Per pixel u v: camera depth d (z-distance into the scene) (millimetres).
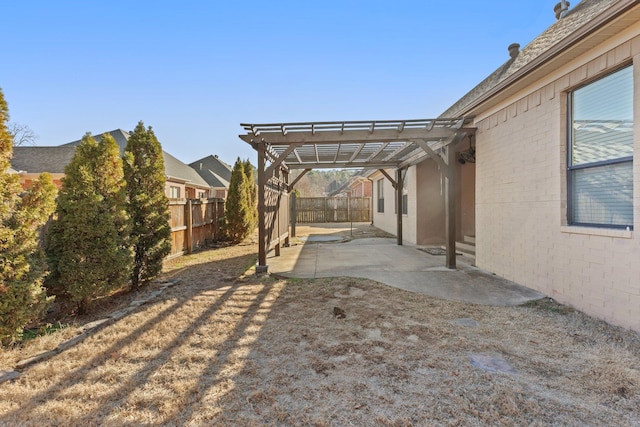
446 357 2977
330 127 6230
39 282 3375
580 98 4246
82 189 4184
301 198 23781
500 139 5891
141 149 5559
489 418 2148
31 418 2186
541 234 4910
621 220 3727
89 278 4086
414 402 2332
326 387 2531
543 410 2221
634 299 3453
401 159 10422
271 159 8266
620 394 2396
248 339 3420
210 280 6086
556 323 3771
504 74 6391
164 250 5656
